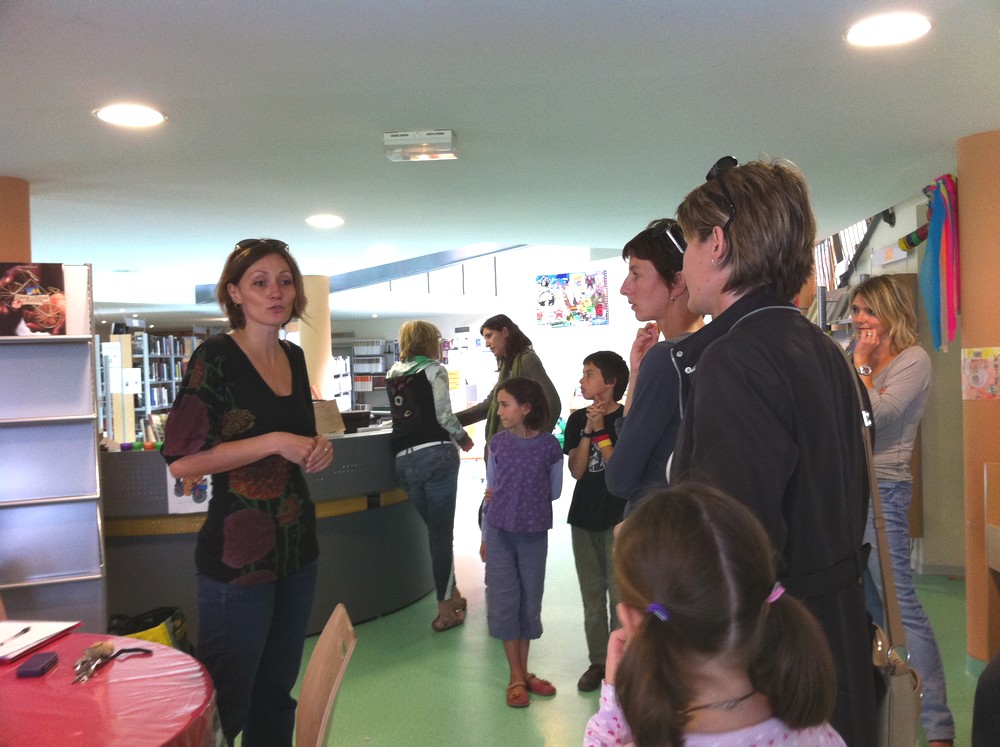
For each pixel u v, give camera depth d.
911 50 2.39
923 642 2.54
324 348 7.66
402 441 4.10
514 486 3.16
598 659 3.24
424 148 3.20
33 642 1.62
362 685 3.39
